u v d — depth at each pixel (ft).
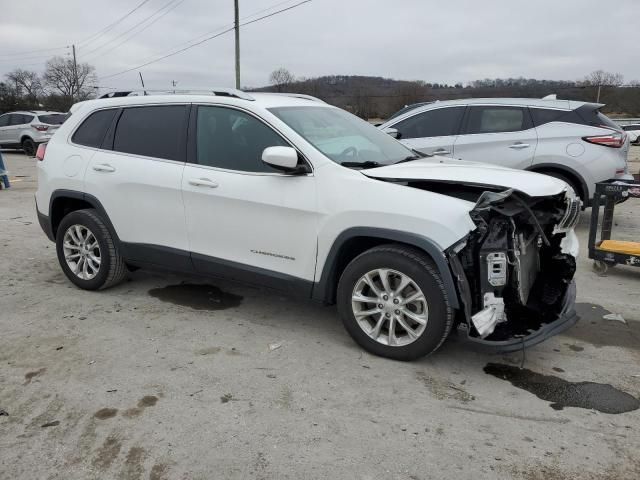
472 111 25.58
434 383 11.17
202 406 10.32
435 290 11.02
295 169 12.41
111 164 15.43
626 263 17.81
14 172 51.39
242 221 13.32
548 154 23.89
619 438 9.32
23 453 8.99
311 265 12.56
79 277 16.53
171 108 14.80
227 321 14.38
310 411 10.14
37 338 13.33
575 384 11.18
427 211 10.94
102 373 11.59
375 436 9.39
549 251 13.25
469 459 8.79
